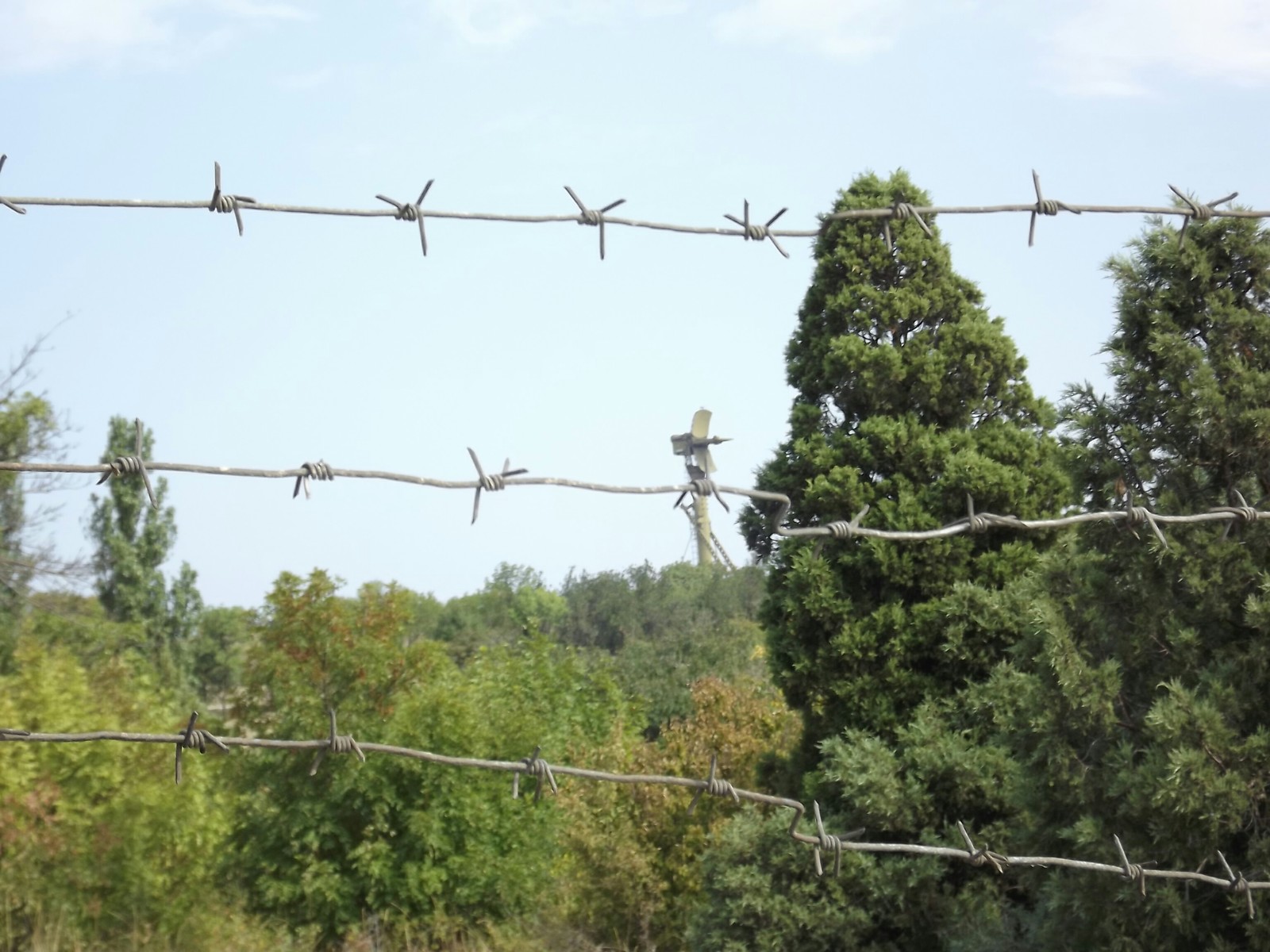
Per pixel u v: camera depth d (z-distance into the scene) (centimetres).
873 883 859
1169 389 563
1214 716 521
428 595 3228
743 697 1229
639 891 1061
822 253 1068
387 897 1023
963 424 1030
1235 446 548
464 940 1052
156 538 2552
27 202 302
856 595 999
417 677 1064
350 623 1044
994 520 380
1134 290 578
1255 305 577
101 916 891
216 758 1023
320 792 1026
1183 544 546
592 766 1138
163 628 2533
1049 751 583
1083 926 577
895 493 997
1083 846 560
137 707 996
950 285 1045
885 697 957
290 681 1016
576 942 1050
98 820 891
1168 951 534
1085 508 580
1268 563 548
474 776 1069
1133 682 593
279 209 328
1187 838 521
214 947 934
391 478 322
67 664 952
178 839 930
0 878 849
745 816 920
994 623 929
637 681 1991
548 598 3459
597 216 352
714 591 3209
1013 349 1037
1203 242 574
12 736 302
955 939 787
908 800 868
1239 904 507
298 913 1020
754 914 872
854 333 1034
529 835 1088
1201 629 566
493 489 330
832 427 1042
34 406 1284
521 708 1171
